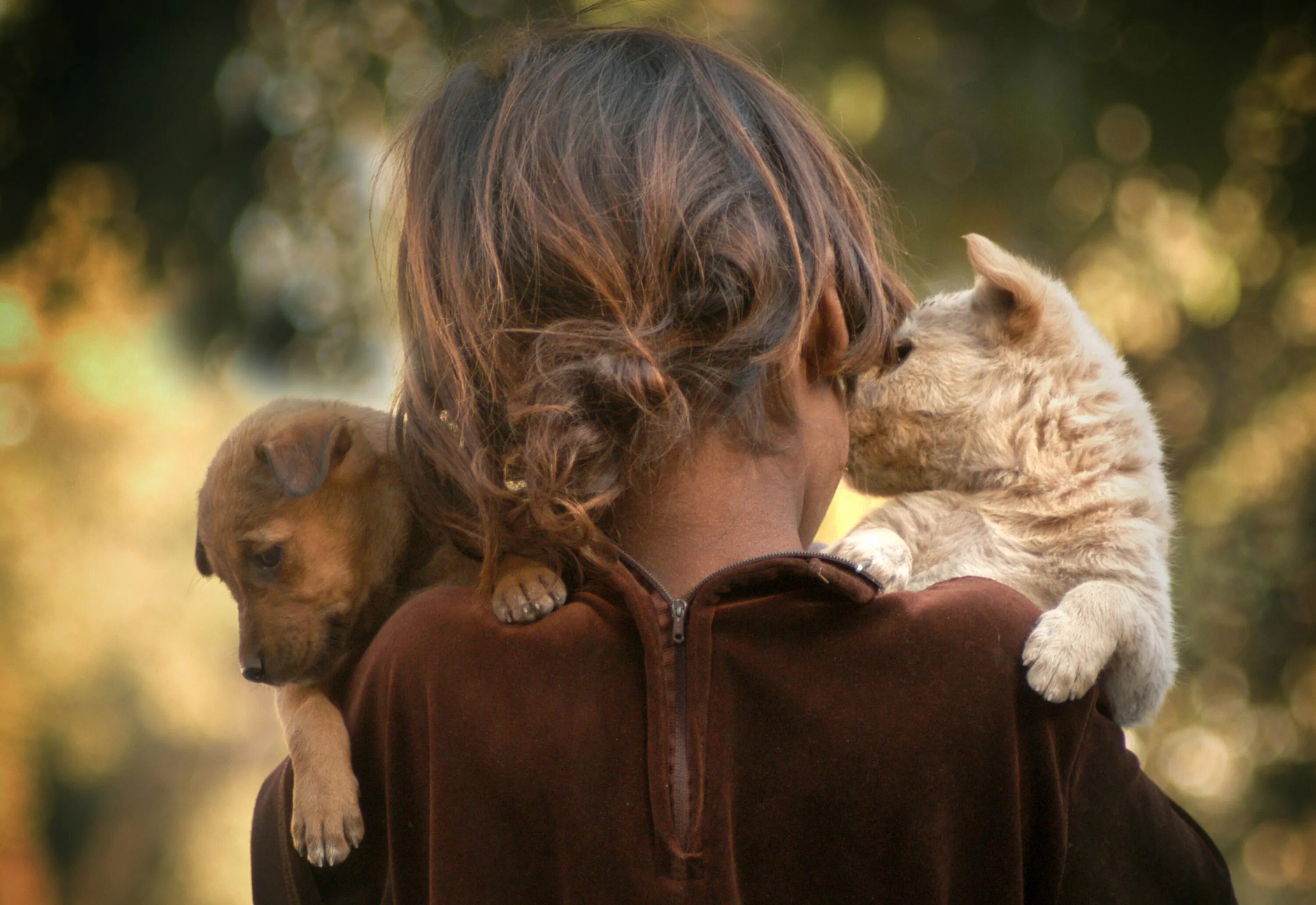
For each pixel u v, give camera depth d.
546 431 2.05
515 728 1.96
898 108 7.82
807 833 1.92
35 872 14.02
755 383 2.09
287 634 2.83
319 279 8.41
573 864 1.90
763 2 7.85
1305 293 8.32
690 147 2.22
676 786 1.91
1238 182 8.24
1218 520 8.39
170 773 14.77
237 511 2.90
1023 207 8.10
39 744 13.96
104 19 7.87
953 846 1.95
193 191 8.01
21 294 11.25
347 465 2.96
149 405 13.70
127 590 13.73
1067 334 3.30
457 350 2.21
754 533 2.10
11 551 13.45
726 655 1.96
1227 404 8.38
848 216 2.43
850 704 1.94
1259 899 8.38
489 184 2.25
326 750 2.32
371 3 8.23
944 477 3.34
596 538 2.03
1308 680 8.25
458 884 1.94
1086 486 3.12
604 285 2.11
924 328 3.40
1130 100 8.11
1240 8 7.89
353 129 8.35
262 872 2.42
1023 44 7.95
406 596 3.01
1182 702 8.43
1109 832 2.11
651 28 2.54
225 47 7.89
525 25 2.83
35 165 8.09
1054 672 2.05
